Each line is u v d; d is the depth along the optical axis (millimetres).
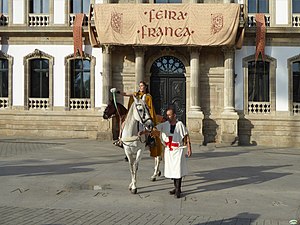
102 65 23656
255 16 23562
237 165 14461
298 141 23062
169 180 11227
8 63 24656
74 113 24031
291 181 11328
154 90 24141
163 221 7305
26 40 24547
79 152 17422
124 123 9766
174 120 9281
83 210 8062
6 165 13617
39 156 15969
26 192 9617
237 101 23516
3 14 24844
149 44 22109
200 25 21906
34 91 24688
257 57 23281
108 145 20312
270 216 7754
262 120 23266
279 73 23547
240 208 8344
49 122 24203
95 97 24125
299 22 23719
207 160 15789
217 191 9945
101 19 22219
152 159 15695
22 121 24391
